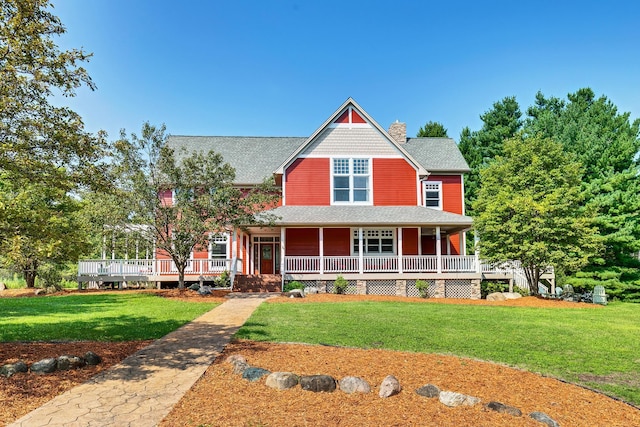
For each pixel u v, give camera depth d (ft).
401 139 99.60
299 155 77.30
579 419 17.70
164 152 59.26
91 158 24.16
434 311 46.06
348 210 73.97
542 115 127.13
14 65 21.67
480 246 68.39
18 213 20.51
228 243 83.15
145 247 66.33
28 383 20.34
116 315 41.16
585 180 87.25
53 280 76.48
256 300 53.31
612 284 74.49
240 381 20.56
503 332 34.96
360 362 23.86
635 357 27.76
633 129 98.78
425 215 71.97
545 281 92.79
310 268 70.08
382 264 72.23
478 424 16.08
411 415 16.74
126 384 20.36
